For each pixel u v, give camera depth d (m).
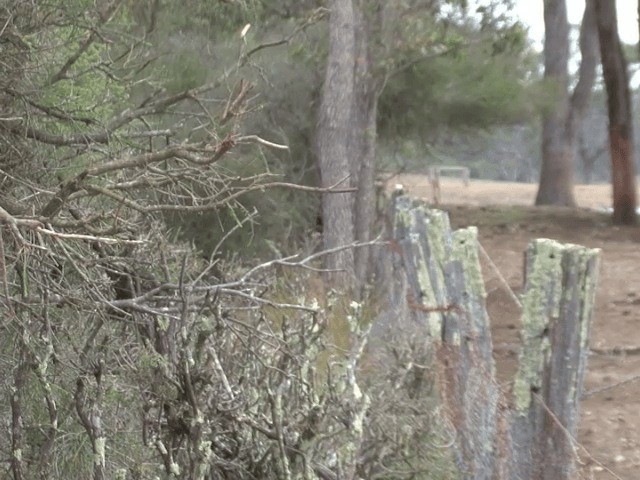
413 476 9.08
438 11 22.38
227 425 7.74
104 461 7.06
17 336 7.30
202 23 17.98
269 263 7.60
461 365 9.99
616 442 13.95
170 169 7.71
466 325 10.04
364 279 19.25
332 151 20.19
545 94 34.62
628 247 34.56
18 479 6.84
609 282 26.81
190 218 15.45
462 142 37.84
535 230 38.62
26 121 7.96
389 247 12.90
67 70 8.90
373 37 21.81
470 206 45.59
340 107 20.30
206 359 7.74
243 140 6.35
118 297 7.80
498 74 31.77
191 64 17.89
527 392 9.59
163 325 7.43
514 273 28.39
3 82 7.97
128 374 7.31
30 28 8.31
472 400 9.86
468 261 10.11
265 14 20.30
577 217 42.06
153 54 13.51
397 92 31.44
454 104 32.66
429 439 9.73
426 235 10.88
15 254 6.95
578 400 9.58
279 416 7.39
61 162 8.50
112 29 10.38
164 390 7.19
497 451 9.66
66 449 7.72
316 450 7.94
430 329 10.18
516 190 71.12
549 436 9.53
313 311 7.84
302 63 23.22
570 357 9.49
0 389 7.58
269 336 7.93
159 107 8.46
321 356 10.73
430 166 36.22
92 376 7.29
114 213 7.18
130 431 7.62
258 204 21.44
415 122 32.81
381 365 10.83
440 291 10.53
